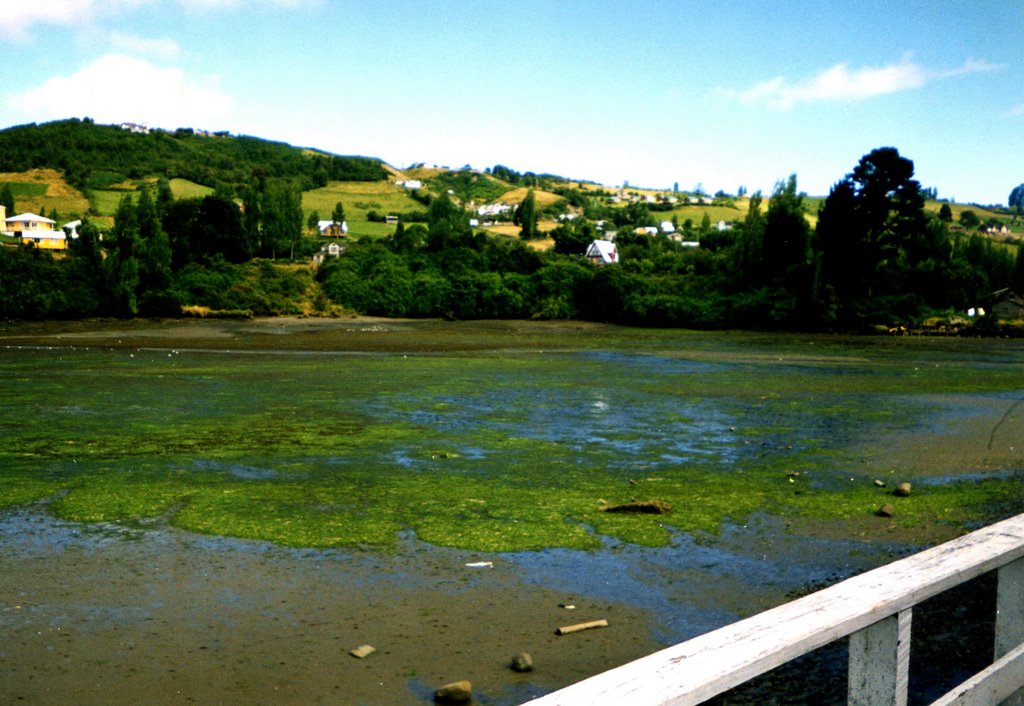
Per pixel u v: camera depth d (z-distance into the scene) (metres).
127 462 15.23
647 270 89.50
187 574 8.97
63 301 70.38
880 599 2.17
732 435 19.02
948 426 20.58
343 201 185.25
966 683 2.56
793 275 75.62
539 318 82.06
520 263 90.00
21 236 101.06
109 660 6.77
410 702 6.07
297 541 10.23
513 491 13.12
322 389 27.75
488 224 175.25
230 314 75.19
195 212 89.12
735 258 81.19
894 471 14.98
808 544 10.34
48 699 6.07
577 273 84.44
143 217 77.06
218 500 12.30
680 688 1.75
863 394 27.75
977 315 72.69
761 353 48.22
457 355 45.22
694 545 10.23
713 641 2.01
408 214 166.12
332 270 86.12
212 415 21.44
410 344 53.62
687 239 154.62
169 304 74.12
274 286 82.38
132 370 34.03
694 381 31.77
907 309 73.06
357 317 79.75
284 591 8.46
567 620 7.73
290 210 99.50
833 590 2.31
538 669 6.64
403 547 10.04
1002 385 30.89
